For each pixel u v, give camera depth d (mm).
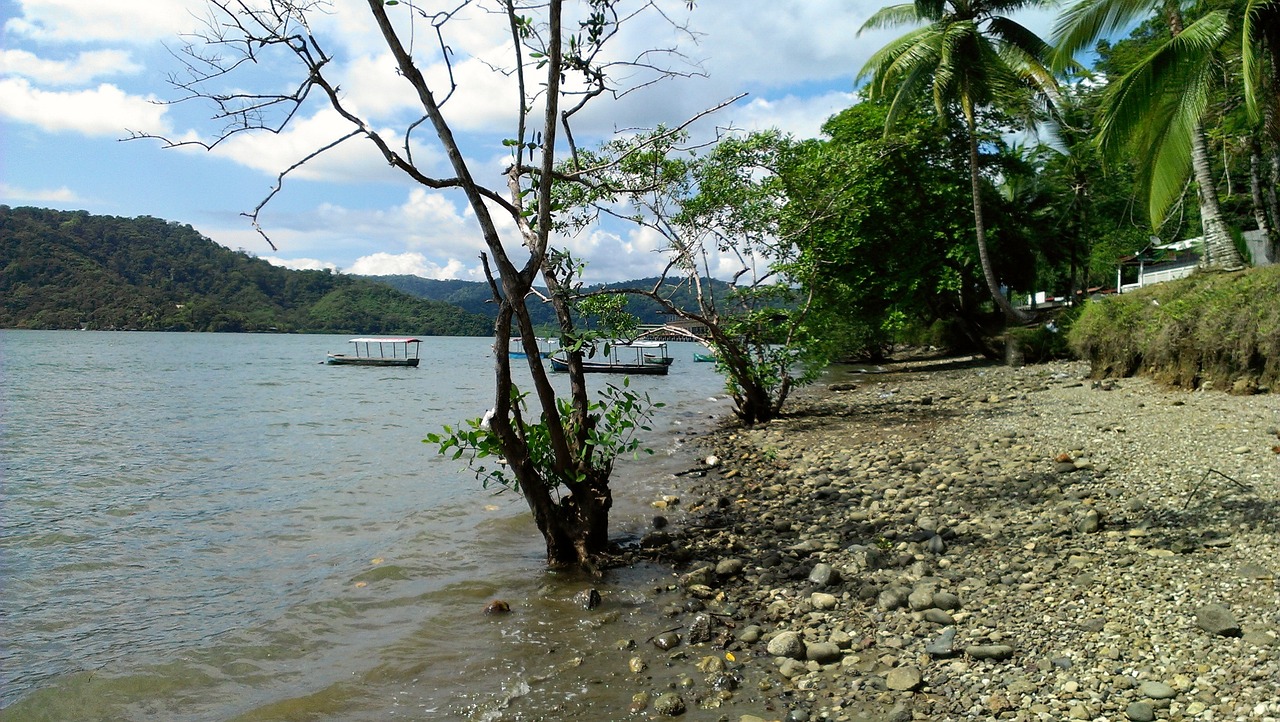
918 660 5418
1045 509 8711
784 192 17688
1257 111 17141
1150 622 5367
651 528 9891
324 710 5375
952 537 8078
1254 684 4352
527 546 9234
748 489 11820
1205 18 16859
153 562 9164
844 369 36062
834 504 10328
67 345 94812
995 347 32531
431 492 12688
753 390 19125
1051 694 4656
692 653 5977
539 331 8961
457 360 72625
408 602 7445
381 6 6242
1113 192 38375
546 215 7172
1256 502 7746
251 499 12648
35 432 21984
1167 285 19875
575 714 5117
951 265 31234
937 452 13102
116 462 16797
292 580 8305
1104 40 22094
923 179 30125
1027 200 39938
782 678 5441
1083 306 27344
